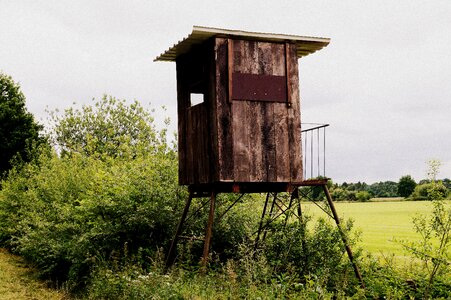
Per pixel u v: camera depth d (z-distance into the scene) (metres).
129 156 20.84
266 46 13.27
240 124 12.80
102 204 15.29
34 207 18.75
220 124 12.62
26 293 14.23
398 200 99.56
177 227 14.79
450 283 11.47
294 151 13.28
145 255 14.85
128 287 11.50
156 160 16.86
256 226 15.60
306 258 13.27
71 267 14.65
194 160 13.95
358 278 12.41
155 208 15.22
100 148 28.55
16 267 18.58
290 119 13.32
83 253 14.48
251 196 16.70
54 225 16.14
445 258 11.00
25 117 38.31
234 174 12.57
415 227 11.52
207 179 13.15
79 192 17.59
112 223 15.45
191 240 14.64
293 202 15.61
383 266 13.30
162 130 24.25
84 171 18.50
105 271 12.82
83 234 14.84
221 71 12.80
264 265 11.62
